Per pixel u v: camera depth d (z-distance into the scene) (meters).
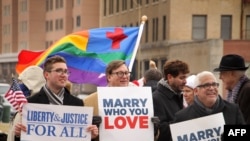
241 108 8.28
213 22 55.25
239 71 8.39
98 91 7.99
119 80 8.22
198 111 7.61
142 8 62.50
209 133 7.54
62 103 7.85
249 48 47.97
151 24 60.28
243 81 8.43
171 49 54.88
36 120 7.68
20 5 101.38
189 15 55.22
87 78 12.22
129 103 7.98
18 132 7.67
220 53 47.31
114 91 8.01
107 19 72.25
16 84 8.28
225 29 55.56
